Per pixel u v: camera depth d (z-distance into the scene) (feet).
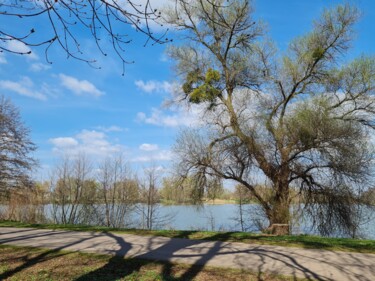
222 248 33.42
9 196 96.02
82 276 25.52
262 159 64.13
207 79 66.74
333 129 59.57
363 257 29.37
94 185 100.37
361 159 60.64
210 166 68.23
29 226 54.60
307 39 66.18
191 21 66.23
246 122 65.21
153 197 92.43
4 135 95.66
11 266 28.96
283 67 67.26
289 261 28.12
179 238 39.47
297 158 63.36
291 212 65.05
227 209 98.94
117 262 28.96
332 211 62.69
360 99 63.57
